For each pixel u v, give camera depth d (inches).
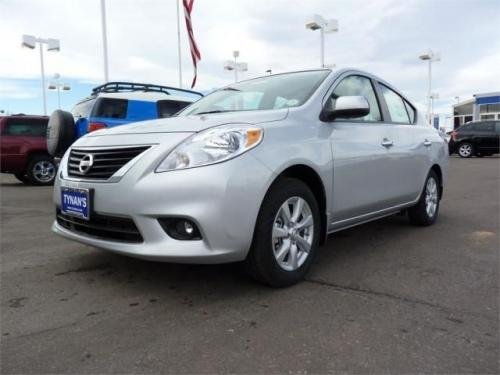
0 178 530.9
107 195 117.4
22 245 176.7
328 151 139.6
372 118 172.1
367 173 158.2
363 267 149.3
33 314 111.7
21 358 91.1
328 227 144.8
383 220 228.7
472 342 98.1
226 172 111.0
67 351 93.8
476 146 812.6
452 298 122.6
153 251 111.5
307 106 141.1
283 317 109.7
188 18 675.4
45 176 441.4
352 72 168.2
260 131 121.3
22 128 429.1
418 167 196.4
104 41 651.5
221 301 119.3
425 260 157.8
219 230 110.2
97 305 117.0
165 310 113.8
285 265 128.3
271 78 173.3
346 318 109.4
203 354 92.7
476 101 1344.7
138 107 357.1
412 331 103.0
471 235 195.5
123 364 89.0
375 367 88.1
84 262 152.6
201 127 121.3
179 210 109.2
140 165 114.9
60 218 140.6
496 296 124.3
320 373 86.0
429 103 1232.2
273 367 87.9
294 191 127.3
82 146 134.0
